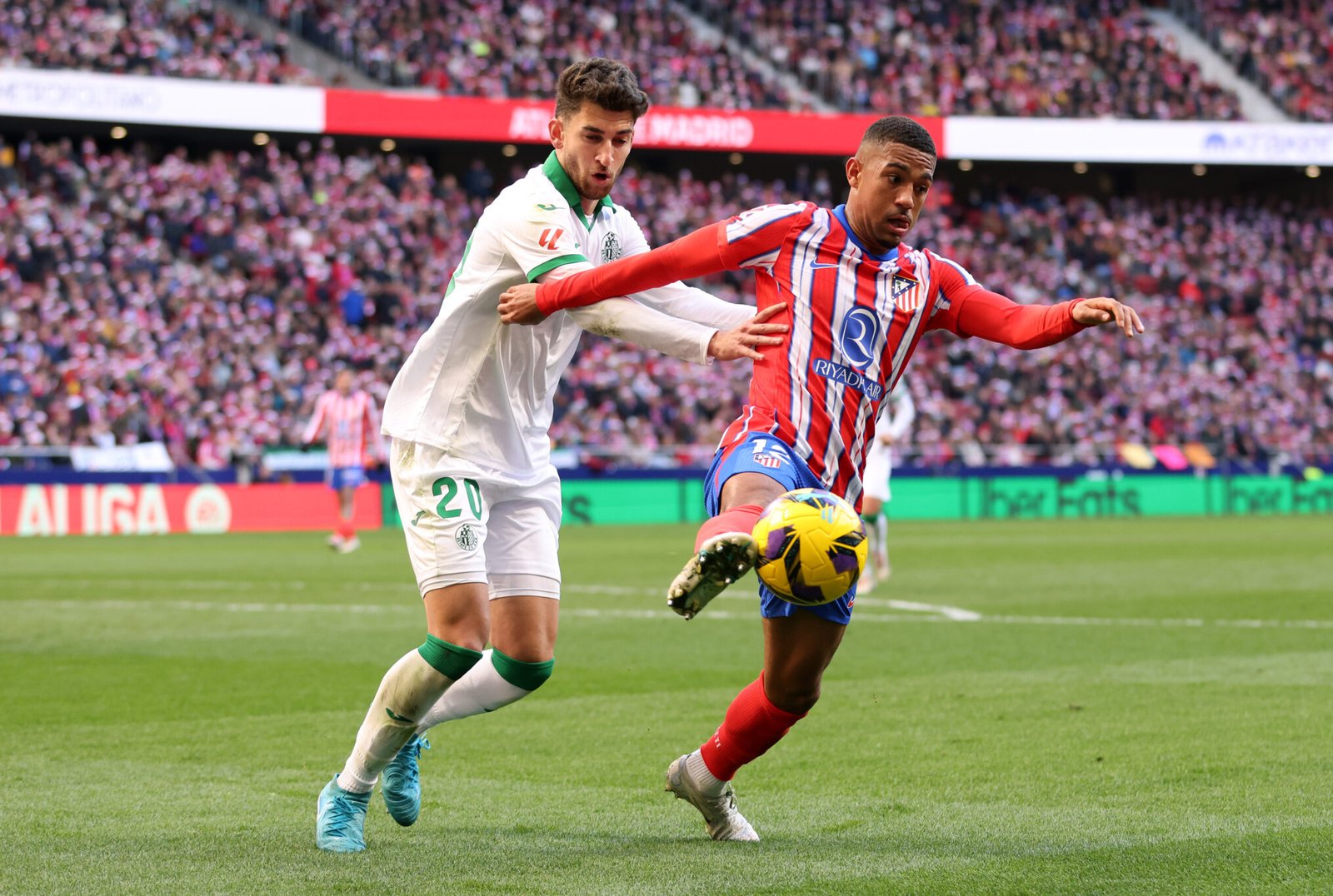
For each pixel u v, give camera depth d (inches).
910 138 572.7
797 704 600.4
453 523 601.9
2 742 866.1
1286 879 538.0
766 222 587.8
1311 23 5905.5
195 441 3846.0
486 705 634.8
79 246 4202.8
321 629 1489.9
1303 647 1317.7
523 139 4525.1
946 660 1238.3
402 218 4734.3
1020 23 5639.8
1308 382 5231.3
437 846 605.6
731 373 4525.1
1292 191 6008.9
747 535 487.5
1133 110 5462.6
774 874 550.6
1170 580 2079.2
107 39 4379.9
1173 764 777.6
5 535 3408.0
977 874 548.4
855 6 5575.8
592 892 524.4
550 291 581.6
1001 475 4367.6
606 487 4030.5
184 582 2074.3
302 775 765.9
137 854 587.8
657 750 837.2
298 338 4259.4
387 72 4869.6
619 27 5182.1
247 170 4677.7
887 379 599.2
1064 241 5531.5
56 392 3814.0
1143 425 4879.4
